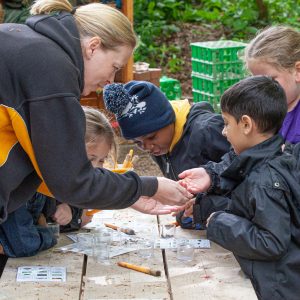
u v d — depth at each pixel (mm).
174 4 10672
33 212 2988
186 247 2869
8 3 5293
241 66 6957
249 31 10383
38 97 2223
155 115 3225
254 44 3201
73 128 2260
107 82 2504
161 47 9953
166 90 7117
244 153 2641
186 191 2771
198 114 3371
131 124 3230
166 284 2566
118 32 2424
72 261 2785
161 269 2711
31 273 2646
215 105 6996
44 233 2898
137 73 6578
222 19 10570
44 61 2238
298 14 10789
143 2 10562
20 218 2820
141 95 3217
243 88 2678
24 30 2338
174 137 3338
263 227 2516
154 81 6730
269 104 2646
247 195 2609
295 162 2648
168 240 3029
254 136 2668
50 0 2445
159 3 10602
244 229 2561
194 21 10672
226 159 3000
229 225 2600
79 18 2424
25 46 2254
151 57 9727
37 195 2971
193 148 3283
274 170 2570
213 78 6934
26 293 2475
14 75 2234
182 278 2613
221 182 2779
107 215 3391
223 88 7008
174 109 3371
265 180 2551
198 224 3090
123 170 3336
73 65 2299
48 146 2248
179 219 3197
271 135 2688
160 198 2682
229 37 10305
